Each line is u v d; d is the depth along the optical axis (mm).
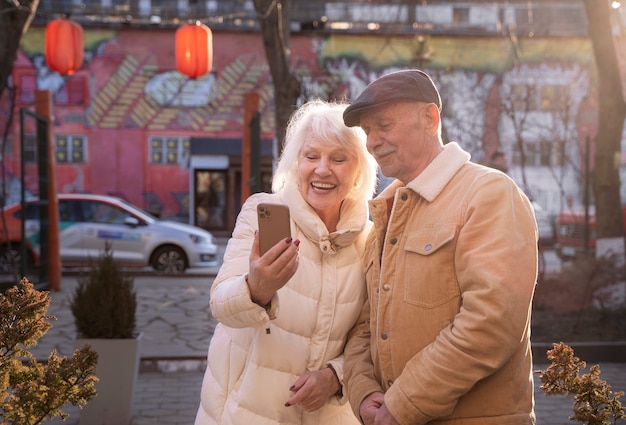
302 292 2371
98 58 24062
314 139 2408
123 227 13633
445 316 1952
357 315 2445
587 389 2512
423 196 2029
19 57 23250
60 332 8141
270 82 24594
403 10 24219
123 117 24250
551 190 21703
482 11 24688
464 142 19969
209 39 10078
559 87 22719
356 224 2432
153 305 10141
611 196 9227
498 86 22859
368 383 2172
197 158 24484
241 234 2422
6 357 2469
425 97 2049
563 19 24469
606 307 8719
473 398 1913
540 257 10398
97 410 4930
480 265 1842
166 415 5402
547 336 7797
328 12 24547
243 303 2141
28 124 22734
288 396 2334
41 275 11219
